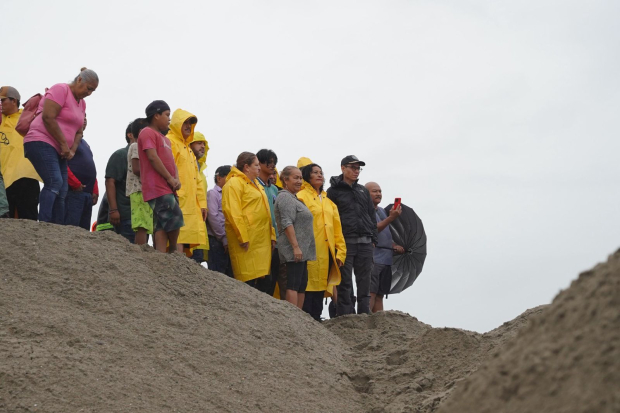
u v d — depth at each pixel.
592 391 2.61
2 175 7.57
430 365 6.86
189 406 5.10
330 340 7.43
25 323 5.43
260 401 5.52
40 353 5.07
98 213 8.64
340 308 9.05
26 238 6.57
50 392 4.73
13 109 8.12
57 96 7.26
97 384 4.95
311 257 8.42
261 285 8.61
